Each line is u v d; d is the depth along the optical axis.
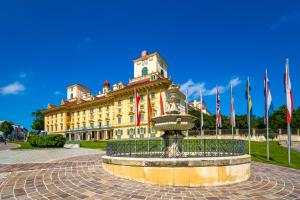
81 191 7.67
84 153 22.30
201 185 8.60
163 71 66.19
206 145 11.83
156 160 8.80
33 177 9.60
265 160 17.64
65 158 16.58
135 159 9.13
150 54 62.94
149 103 25.06
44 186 8.24
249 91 19.36
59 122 85.25
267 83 17.67
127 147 11.79
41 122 97.25
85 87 94.38
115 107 65.25
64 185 8.37
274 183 9.27
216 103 25.02
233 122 23.00
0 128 113.88
